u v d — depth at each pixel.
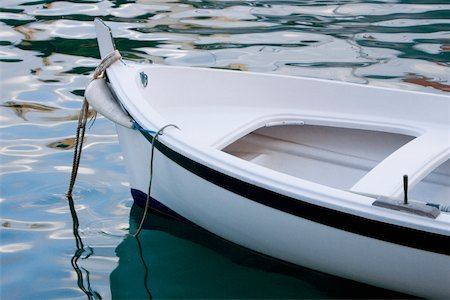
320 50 7.17
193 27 7.87
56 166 5.15
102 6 8.65
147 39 7.49
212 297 3.89
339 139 4.60
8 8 8.59
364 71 6.63
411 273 3.57
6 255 4.22
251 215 3.89
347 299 3.86
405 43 7.30
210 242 4.30
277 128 4.71
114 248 4.28
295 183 3.68
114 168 5.12
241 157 4.62
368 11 8.37
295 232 3.78
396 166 3.90
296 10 8.45
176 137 4.04
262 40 7.46
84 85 6.45
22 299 3.89
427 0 8.72
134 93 4.36
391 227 3.46
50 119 5.83
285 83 4.71
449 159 4.24
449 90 6.19
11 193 4.82
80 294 3.93
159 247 4.27
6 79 6.58
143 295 3.91
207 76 4.76
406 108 4.48
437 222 3.38
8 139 5.52
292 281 3.98
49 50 7.28
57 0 8.88
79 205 4.70
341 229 3.61
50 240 4.36
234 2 8.79
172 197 4.29
